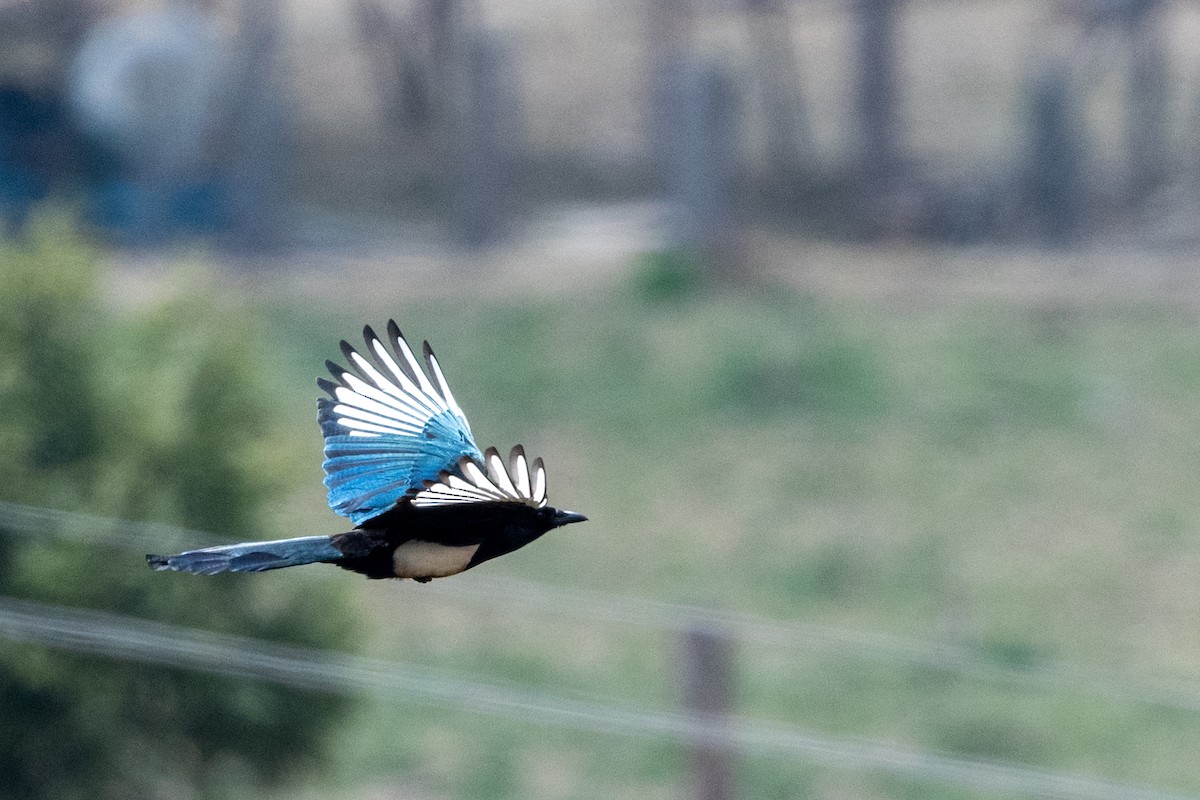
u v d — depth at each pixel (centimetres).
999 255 4256
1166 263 4091
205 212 4338
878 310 3775
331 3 6169
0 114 4394
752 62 5438
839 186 4831
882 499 3105
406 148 5181
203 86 4381
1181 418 3322
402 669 2580
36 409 1574
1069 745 2369
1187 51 5191
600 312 3756
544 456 3284
